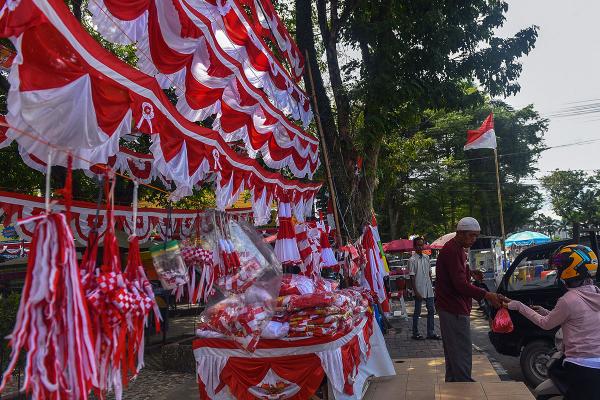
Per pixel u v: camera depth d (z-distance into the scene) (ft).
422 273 35.17
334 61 35.40
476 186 116.37
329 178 27.35
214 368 16.48
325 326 16.08
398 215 114.32
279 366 16.12
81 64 7.91
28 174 34.45
